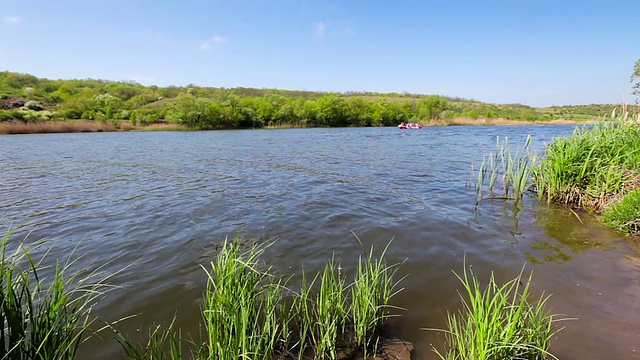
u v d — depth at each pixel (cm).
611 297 395
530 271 468
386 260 516
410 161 1631
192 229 664
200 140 3281
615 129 844
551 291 411
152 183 1130
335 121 7138
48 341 233
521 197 872
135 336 337
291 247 570
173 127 5759
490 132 4234
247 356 264
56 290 253
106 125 5275
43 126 4694
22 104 6519
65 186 1088
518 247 556
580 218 701
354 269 485
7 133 4406
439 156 1819
